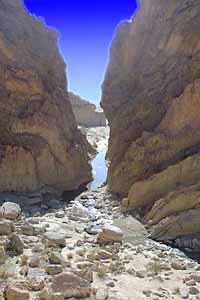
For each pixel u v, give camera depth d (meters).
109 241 11.01
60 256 8.62
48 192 19.38
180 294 7.77
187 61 16.70
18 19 21.69
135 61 21.52
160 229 12.73
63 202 18.28
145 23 21.22
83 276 7.81
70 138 22.92
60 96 23.48
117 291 7.56
